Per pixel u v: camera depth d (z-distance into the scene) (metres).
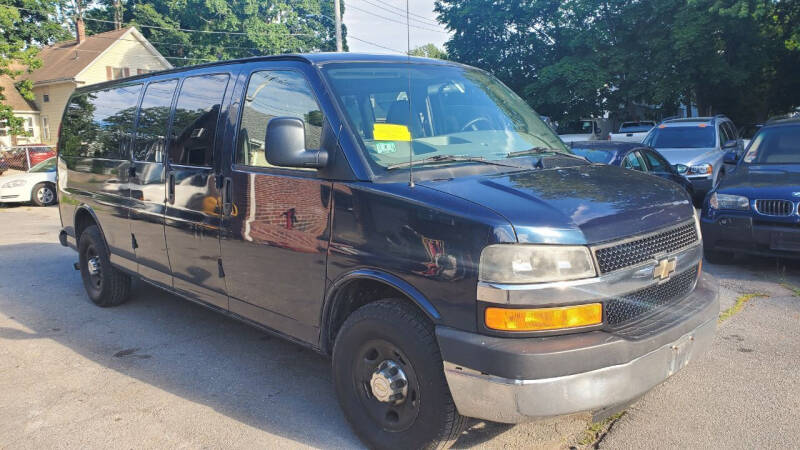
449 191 2.93
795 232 6.22
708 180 11.22
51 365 4.57
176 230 4.49
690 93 26.19
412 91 3.77
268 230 3.65
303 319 3.54
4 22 25.39
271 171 3.65
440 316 2.79
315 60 3.66
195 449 3.33
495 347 2.59
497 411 2.64
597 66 25.16
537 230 2.63
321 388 4.09
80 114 6.23
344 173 3.23
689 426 3.42
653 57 24.53
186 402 3.91
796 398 3.72
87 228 6.00
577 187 3.12
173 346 4.94
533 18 28.12
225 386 4.15
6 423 3.67
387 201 3.01
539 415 2.59
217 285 4.18
